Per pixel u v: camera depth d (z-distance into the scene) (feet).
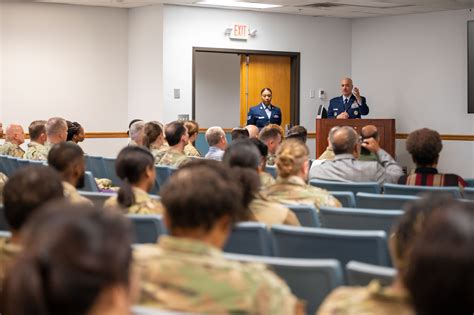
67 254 3.34
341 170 17.21
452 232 3.67
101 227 3.52
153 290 5.70
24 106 36.99
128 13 38.81
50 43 37.32
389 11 38.75
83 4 37.47
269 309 5.74
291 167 12.34
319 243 9.23
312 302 7.36
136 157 11.53
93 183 17.03
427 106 39.40
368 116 41.65
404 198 13.07
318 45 41.04
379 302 4.97
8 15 36.47
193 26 37.52
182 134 21.86
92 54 38.19
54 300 3.27
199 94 45.29
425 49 39.34
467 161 38.29
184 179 6.31
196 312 5.63
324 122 35.29
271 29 39.55
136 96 38.63
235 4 36.73
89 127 38.37
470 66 36.99
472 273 3.55
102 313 3.41
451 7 37.29
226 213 6.28
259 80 41.04
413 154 16.12
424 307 3.65
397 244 5.49
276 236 9.52
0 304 5.15
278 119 39.11
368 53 41.42
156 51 37.17
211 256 5.83
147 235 10.06
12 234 7.57
